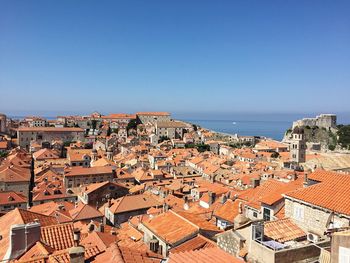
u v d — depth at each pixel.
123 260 23.44
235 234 26.89
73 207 84.25
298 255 23.56
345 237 19.61
